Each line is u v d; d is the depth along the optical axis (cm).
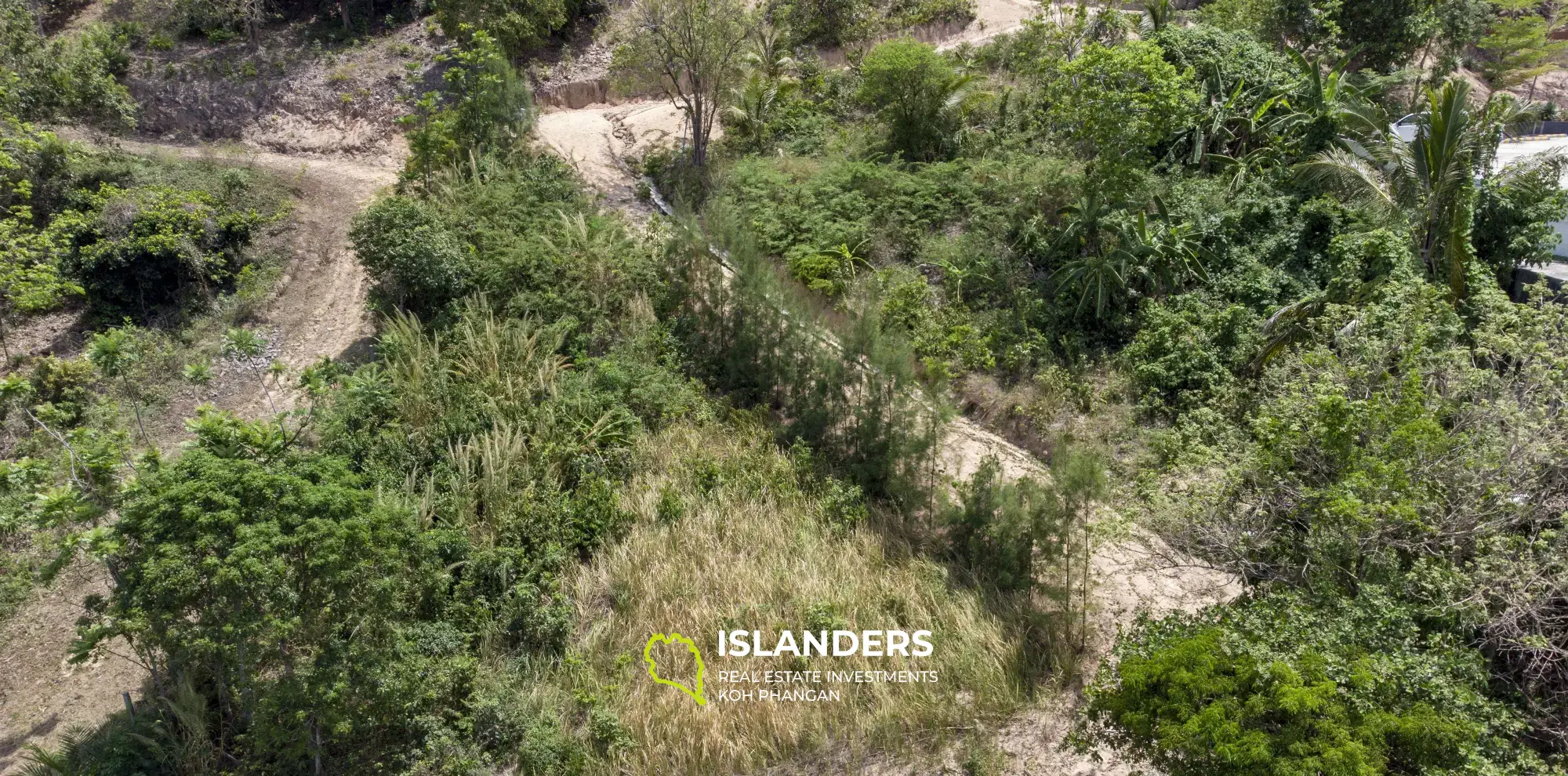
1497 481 991
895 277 1856
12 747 1095
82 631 1024
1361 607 924
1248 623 925
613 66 2383
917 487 1387
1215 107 2005
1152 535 1337
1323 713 789
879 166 2091
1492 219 1641
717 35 2197
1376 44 2450
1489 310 1349
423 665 1042
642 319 1742
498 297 1773
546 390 1541
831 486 1404
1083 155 2072
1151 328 1655
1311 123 1919
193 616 1046
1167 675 853
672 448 1489
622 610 1224
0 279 1647
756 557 1298
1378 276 1559
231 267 1958
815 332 1545
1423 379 1193
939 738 1070
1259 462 1122
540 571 1264
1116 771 1028
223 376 1709
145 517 922
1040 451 1561
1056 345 1739
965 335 1727
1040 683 1140
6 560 1329
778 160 2233
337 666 954
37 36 2428
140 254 1806
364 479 1116
